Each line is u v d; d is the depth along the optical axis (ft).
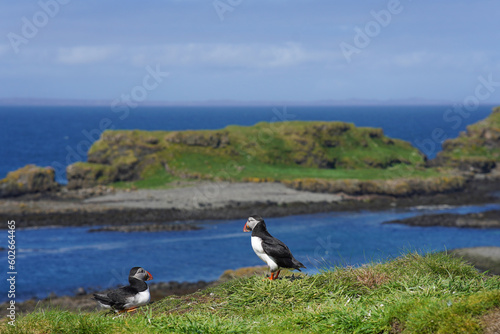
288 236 144.36
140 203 181.88
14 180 192.75
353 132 272.51
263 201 188.03
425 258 39.91
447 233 150.51
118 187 206.69
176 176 217.36
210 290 41.86
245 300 35.60
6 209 170.60
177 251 126.62
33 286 96.43
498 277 35.22
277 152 247.09
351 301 32.68
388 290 34.04
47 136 553.23
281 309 33.55
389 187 207.10
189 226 153.89
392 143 278.67
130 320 31.35
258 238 38.45
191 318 30.81
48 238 139.74
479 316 25.07
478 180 238.89
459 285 32.45
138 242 136.05
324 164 249.34
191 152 232.53
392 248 128.16
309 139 255.70
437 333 24.66
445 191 215.92
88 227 154.81
